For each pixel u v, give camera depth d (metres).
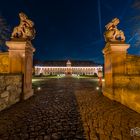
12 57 8.09
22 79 7.98
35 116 5.07
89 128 4.05
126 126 4.20
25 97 8.09
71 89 12.91
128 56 8.41
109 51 8.52
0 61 8.43
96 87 14.51
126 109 6.06
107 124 4.36
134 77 6.82
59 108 6.19
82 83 19.81
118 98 7.45
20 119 4.74
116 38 8.58
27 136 3.54
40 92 10.98
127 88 6.54
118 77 7.70
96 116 5.12
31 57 9.59
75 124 4.35
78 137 3.51
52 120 4.68
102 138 3.47
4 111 5.65
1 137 3.47
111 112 5.62
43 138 3.45
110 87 8.36
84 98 8.50
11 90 6.62
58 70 76.31
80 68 77.12
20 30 8.28
